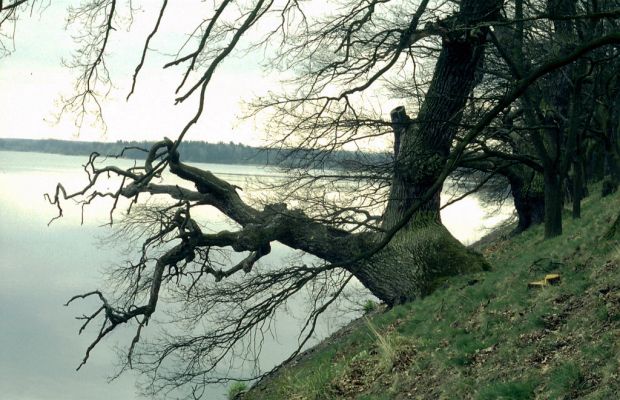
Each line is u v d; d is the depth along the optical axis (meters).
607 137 22.88
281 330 34.59
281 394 18.31
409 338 16.38
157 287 21.58
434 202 22.28
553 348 11.46
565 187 30.38
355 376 15.99
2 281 57.94
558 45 20.48
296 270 22.59
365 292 27.19
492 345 13.09
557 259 15.54
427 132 20.84
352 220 21.97
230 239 22.17
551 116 24.86
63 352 39.78
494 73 21.55
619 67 20.59
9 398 30.92
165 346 23.06
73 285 56.91
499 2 18.42
